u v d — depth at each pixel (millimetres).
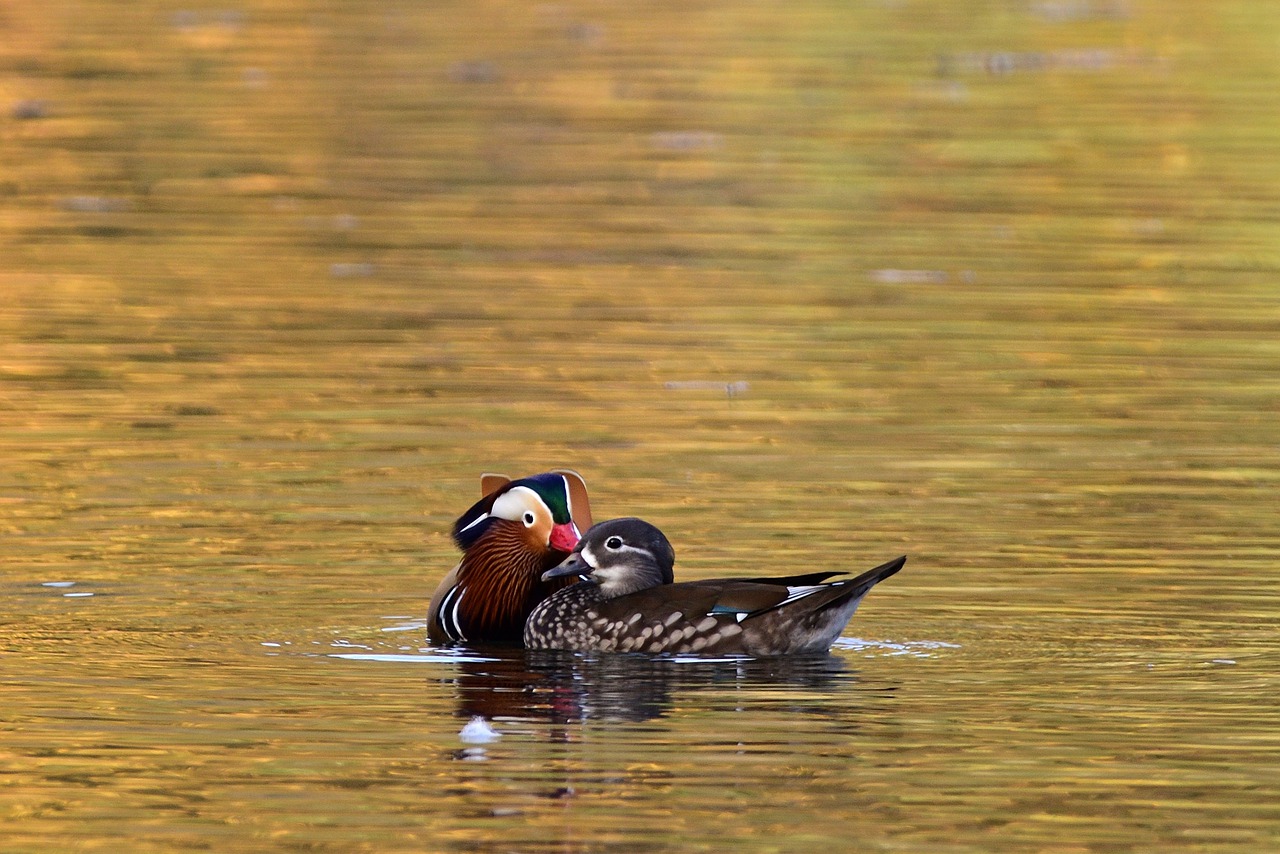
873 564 13156
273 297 21453
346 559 13398
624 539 12117
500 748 9836
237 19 38406
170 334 19922
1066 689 10758
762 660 11461
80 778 9414
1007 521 14227
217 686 10820
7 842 8664
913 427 16906
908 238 24266
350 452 16062
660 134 29797
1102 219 25344
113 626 11898
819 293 21750
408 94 32188
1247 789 9289
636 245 23844
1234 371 18891
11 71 33375
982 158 28453
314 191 26438
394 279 22266
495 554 12414
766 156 28500
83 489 14906
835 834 8758
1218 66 34875
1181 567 13102
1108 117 30984
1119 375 18719
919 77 33844
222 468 15547
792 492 14922
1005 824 8883
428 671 11234
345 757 9711
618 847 8609
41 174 27016
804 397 17875
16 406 17328
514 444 16266
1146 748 9828
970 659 11359
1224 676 10977
